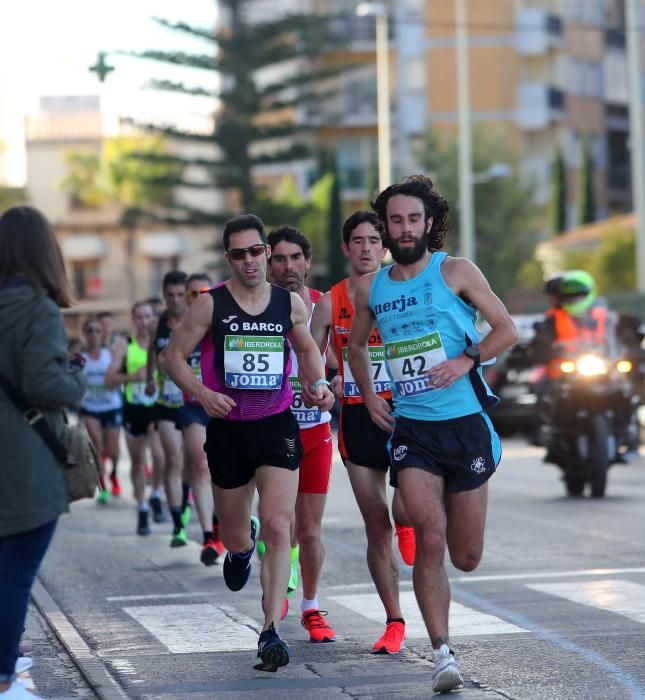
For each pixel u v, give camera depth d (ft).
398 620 74.23
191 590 97.09
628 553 109.50
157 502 143.64
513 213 531.91
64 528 138.41
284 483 70.90
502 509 143.13
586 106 646.33
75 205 644.69
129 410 134.92
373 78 625.00
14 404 56.44
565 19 630.74
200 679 67.21
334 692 64.03
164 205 508.12
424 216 65.51
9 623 56.85
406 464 64.80
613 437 154.10
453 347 65.36
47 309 56.70
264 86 496.23
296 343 73.36
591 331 155.84
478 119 607.37
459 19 398.21
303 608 77.92
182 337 71.36
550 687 64.44
